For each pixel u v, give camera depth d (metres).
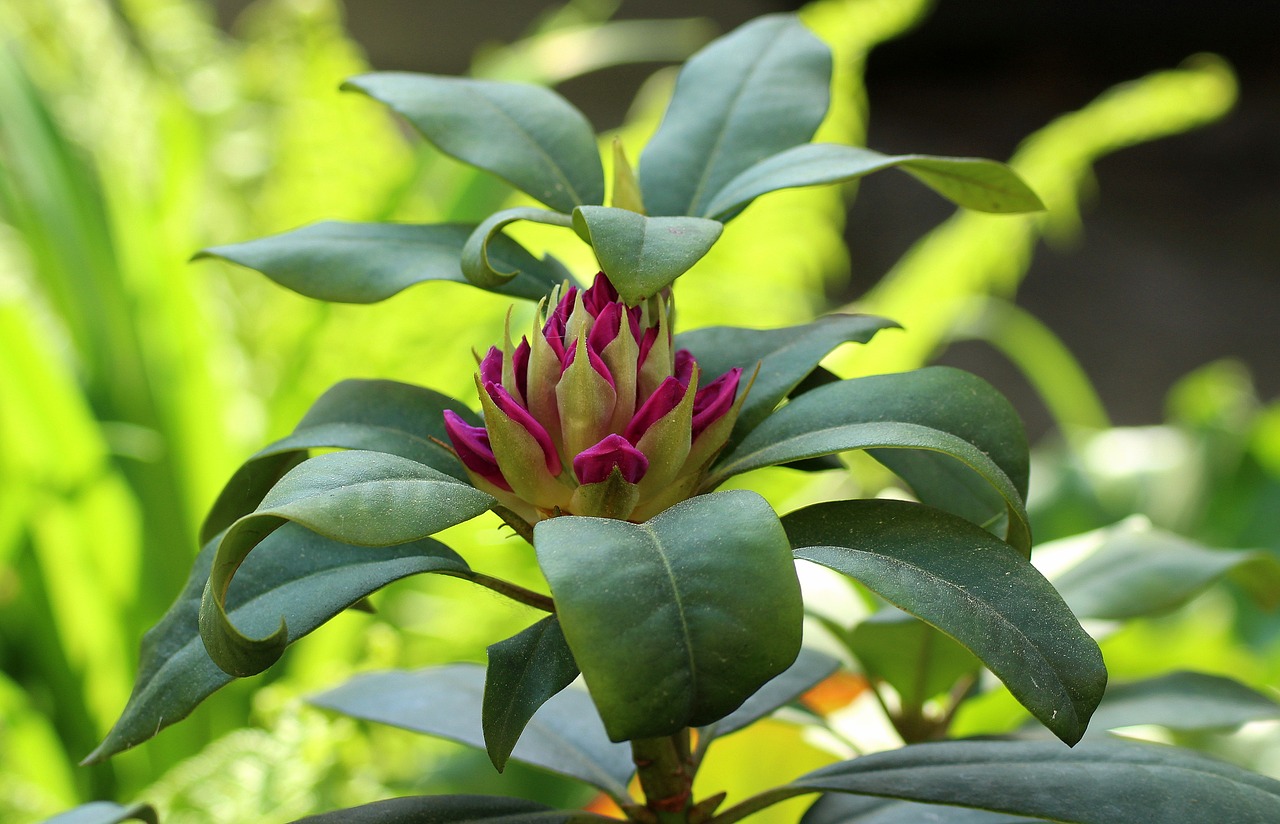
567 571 0.66
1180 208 5.16
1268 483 1.73
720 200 0.74
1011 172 0.74
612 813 0.86
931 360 2.55
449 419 0.71
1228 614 1.62
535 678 0.70
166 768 1.42
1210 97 1.73
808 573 0.87
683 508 0.68
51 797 1.23
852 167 0.72
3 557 1.40
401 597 1.54
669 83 1.98
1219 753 1.03
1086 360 4.30
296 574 0.72
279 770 0.96
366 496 0.67
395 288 0.74
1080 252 4.91
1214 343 4.34
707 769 0.90
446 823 0.74
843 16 1.69
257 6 3.09
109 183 1.60
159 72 1.80
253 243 0.74
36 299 1.64
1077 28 5.78
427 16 4.10
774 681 0.81
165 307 1.55
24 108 1.58
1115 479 1.80
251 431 1.61
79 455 1.41
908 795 0.72
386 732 1.20
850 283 4.62
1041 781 0.72
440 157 1.62
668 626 0.66
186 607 0.72
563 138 0.76
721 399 0.71
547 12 4.12
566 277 0.76
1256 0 5.44
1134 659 1.29
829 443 0.70
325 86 1.56
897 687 0.84
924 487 0.75
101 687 1.54
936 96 5.90
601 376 0.70
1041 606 0.68
